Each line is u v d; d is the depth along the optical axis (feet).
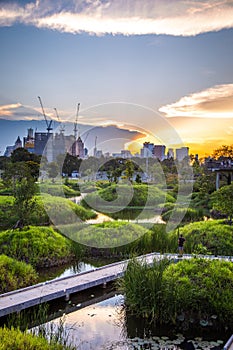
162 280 17.89
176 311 17.13
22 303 17.83
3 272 21.40
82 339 15.80
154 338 15.98
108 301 20.29
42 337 13.91
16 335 13.50
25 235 28.22
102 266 26.71
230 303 16.87
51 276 24.61
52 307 19.33
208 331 16.53
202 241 28.84
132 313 17.89
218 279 18.15
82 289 20.70
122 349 14.97
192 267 19.15
